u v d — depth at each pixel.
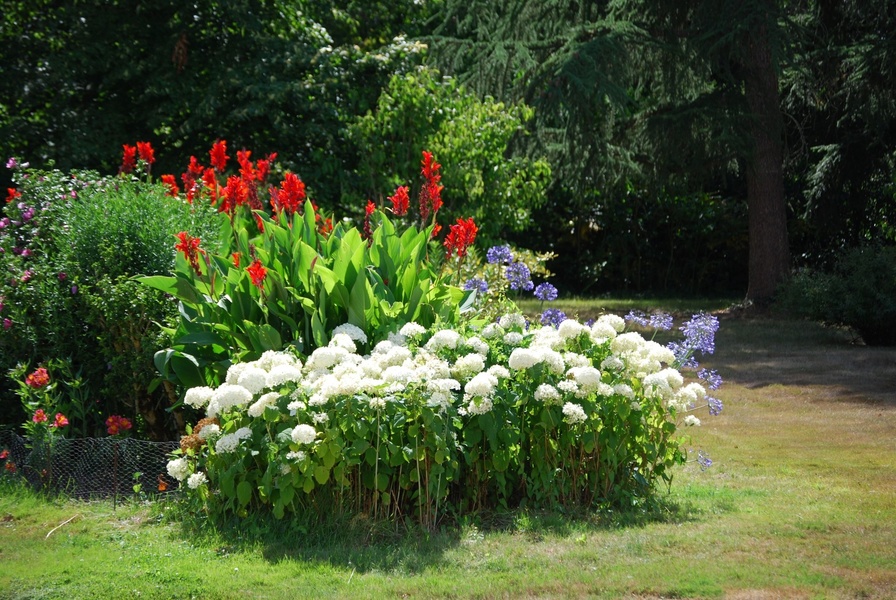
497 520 5.05
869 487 5.88
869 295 13.24
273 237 6.32
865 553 4.42
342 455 4.60
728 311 18.05
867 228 21.55
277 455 4.65
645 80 19.44
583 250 24.16
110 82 13.90
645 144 18.34
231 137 13.94
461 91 12.59
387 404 4.71
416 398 4.76
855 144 18.94
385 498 4.79
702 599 3.84
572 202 23.25
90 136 13.39
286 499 4.59
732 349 13.42
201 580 4.10
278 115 13.12
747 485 5.99
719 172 19.22
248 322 5.66
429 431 4.79
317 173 12.41
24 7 14.25
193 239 5.94
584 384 5.03
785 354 12.83
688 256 23.88
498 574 4.16
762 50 17.28
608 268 23.97
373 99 13.46
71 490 5.72
